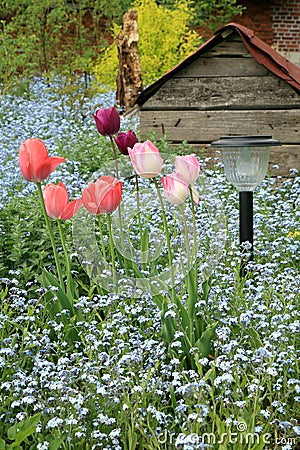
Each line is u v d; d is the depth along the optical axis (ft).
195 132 27.53
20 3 55.16
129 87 36.04
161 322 13.24
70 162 24.29
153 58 44.91
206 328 13.04
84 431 10.50
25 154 13.00
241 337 13.20
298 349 13.38
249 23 65.98
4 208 18.44
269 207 20.77
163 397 12.11
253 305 13.47
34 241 17.28
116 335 13.21
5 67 45.96
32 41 51.80
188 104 27.40
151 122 27.78
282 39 66.44
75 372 11.54
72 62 50.80
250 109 27.02
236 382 11.28
